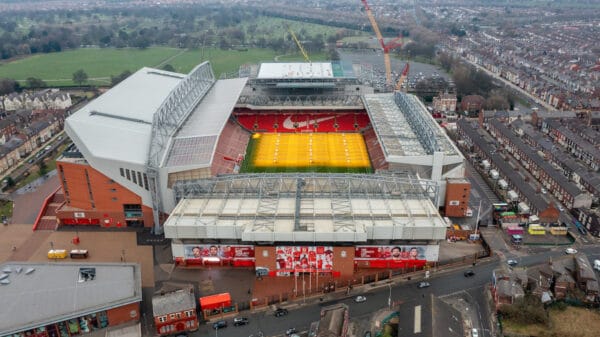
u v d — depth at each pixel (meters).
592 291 117.50
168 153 154.75
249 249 130.50
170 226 125.81
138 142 153.25
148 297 121.12
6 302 108.75
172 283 125.94
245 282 126.19
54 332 107.19
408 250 128.50
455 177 160.12
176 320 108.56
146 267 133.25
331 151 199.38
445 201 159.12
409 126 192.00
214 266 133.38
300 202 138.62
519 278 119.12
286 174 144.50
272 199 140.75
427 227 124.12
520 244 142.75
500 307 113.69
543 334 108.50
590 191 172.62
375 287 124.25
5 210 166.50
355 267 131.50
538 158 189.88
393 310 115.06
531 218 153.62
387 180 142.25
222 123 176.38
